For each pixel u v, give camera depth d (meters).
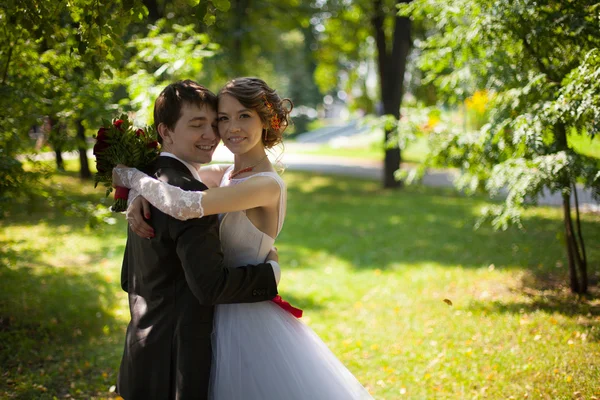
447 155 5.54
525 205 4.81
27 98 4.29
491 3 4.54
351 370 4.30
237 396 2.24
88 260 7.74
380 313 5.66
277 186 2.34
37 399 3.73
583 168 4.55
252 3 14.24
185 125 2.31
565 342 4.28
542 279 6.29
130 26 7.64
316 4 15.17
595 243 7.52
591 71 3.77
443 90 5.56
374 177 18.86
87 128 4.73
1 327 4.98
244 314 2.35
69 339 4.94
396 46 13.87
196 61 5.59
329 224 10.62
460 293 6.10
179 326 2.22
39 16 3.29
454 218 10.67
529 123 4.39
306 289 6.70
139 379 2.27
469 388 3.77
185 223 2.12
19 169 4.21
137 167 2.38
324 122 51.72
